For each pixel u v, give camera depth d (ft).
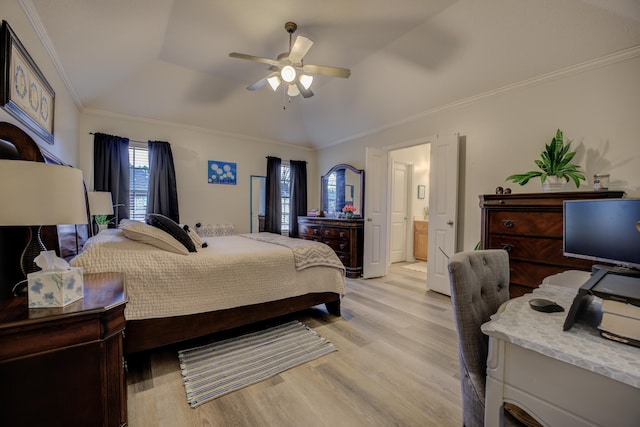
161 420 4.56
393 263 18.08
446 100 11.27
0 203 3.44
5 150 4.73
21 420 3.03
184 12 8.41
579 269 6.85
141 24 7.97
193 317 6.46
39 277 3.31
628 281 2.82
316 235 16.24
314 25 8.96
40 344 3.06
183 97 13.08
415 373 5.91
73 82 9.43
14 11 5.23
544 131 8.91
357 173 16.17
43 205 3.65
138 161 13.50
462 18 8.32
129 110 12.78
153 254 6.26
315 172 19.51
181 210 14.62
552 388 2.25
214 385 5.45
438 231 11.68
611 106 7.63
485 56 9.05
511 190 9.58
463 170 11.12
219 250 7.87
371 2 7.98
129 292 5.73
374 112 13.82
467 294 3.57
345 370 6.01
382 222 14.55
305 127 17.40
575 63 8.08
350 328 8.13
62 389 3.20
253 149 17.08
